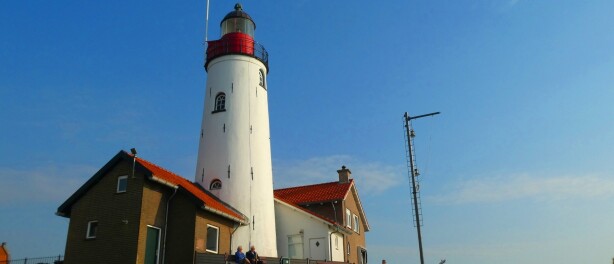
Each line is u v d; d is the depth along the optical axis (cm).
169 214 2469
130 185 2314
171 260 2378
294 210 3519
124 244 2219
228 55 3378
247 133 3219
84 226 2342
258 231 3039
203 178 3144
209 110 3306
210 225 2578
